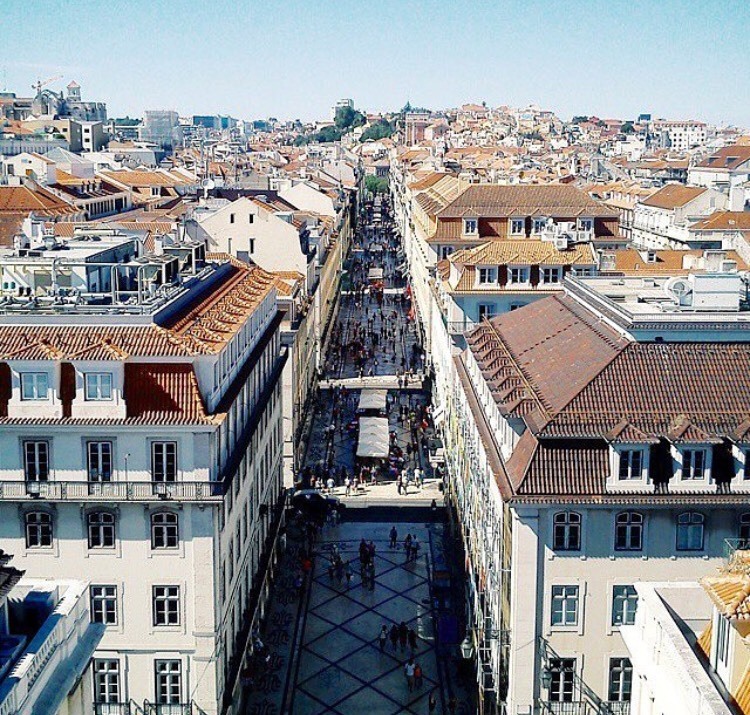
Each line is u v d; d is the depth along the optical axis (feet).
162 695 187.01
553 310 233.35
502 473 178.81
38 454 180.65
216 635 185.37
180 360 181.27
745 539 165.37
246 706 213.05
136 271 244.22
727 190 604.90
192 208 501.15
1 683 102.94
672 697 111.65
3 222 462.19
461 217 412.36
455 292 336.29
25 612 121.39
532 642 171.01
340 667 229.25
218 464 189.37
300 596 262.67
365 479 345.31
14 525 181.88
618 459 166.50
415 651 236.22
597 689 172.86
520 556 168.55
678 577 169.78
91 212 567.18
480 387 234.79
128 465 180.65
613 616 170.71
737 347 181.68
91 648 124.88
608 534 168.45
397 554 288.92
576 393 173.99
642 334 181.27
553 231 382.42
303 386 377.30
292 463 322.34
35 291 217.97
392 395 451.12
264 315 265.13
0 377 180.14
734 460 168.35
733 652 102.94
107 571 183.01
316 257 466.70
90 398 179.11
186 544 181.98
